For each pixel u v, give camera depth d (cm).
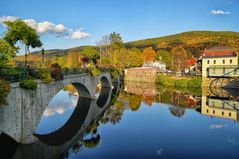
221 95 5059
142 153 1823
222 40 16950
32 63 3038
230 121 2861
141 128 2538
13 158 1680
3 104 1391
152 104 4072
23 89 1739
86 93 4216
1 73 1586
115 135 2286
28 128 1817
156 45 19762
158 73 8656
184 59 10194
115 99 4591
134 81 9131
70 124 2647
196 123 2777
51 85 2270
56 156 1727
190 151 1872
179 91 5856
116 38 9700
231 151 1873
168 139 2170
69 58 8419
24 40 2100
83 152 1825
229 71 5928
